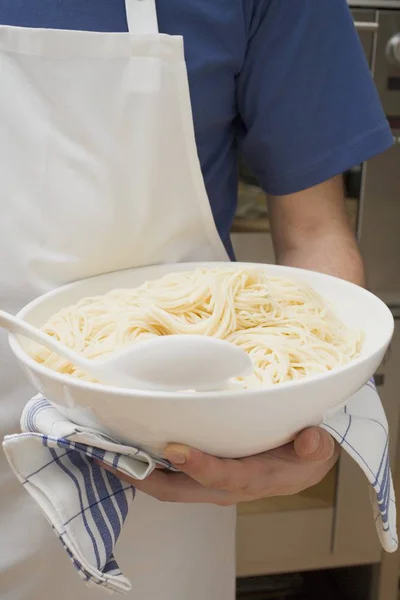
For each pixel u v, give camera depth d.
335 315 0.54
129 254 0.61
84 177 0.58
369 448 0.49
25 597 0.69
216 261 0.67
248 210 1.06
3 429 0.63
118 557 0.69
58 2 0.57
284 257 0.71
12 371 0.62
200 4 0.59
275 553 1.27
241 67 0.64
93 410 0.39
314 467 0.47
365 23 0.95
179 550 0.72
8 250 0.59
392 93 1.01
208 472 0.41
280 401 0.37
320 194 0.70
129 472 0.43
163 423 0.38
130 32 0.57
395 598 1.32
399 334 1.14
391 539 0.52
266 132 0.66
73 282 0.60
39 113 0.57
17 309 0.61
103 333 0.49
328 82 0.65
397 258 1.11
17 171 0.58
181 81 0.58
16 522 0.67
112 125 0.58
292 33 0.63
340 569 1.45
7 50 0.56
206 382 0.39
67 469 0.49
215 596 0.78
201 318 0.50
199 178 0.61
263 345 0.47
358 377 0.41
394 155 1.05
